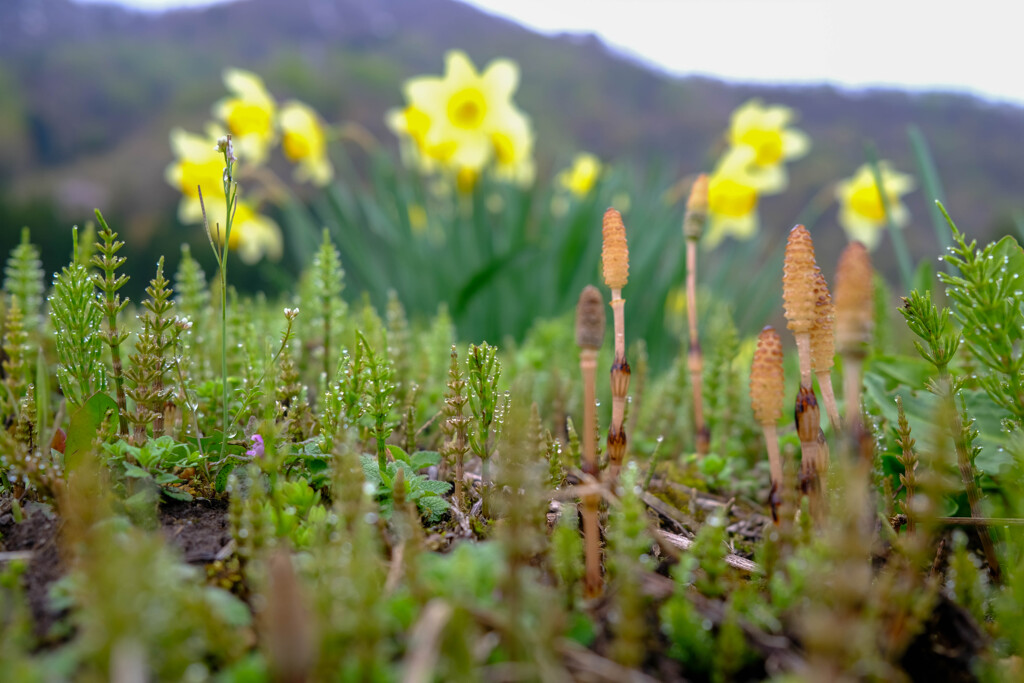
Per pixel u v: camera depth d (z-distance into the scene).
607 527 0.28
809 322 0.25
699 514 0.36
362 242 1.03
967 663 0.22
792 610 0.21
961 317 0.31
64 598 0.21
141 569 0.16
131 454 0.27
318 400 0.35
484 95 0.88
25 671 0.16
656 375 0.87
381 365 0.30
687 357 0.50
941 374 0.30
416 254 1.00
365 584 0.18
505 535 0.22
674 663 0.21
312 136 0.98
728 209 0.91
